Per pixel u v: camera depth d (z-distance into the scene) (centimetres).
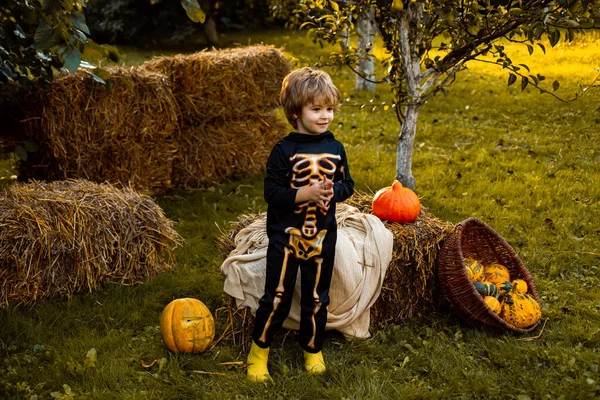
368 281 353
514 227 514
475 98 1025
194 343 342
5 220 396
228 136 679
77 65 360
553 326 368
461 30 494
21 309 394
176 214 580
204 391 315
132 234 433
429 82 555
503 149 740
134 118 580
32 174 576
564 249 473
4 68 456
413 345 357
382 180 645
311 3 567
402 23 520
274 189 309
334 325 346
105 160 577
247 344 357
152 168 612
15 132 563
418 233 378
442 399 306
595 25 434
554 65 1229
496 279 383
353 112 967
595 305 389
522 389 307
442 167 681
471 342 354
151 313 394
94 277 418
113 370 328
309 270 317
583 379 307
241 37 1775
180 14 1653
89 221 418
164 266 459
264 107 703
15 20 447
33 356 340
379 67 1304
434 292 390
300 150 312
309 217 311
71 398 304
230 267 355
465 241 407
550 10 446
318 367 329
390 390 313
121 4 1611
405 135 578
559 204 565
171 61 626
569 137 775
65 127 541
